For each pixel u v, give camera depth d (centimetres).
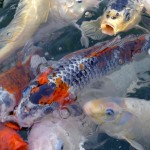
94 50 208
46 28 231
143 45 212
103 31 221
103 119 196
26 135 195
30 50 215
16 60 212
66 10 231
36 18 227
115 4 224
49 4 232
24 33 223
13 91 200
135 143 197
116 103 198
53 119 197
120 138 200
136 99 203
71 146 192
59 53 225
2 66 213
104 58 206
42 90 196
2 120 195
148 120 198
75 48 227
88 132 198
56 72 200
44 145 188
